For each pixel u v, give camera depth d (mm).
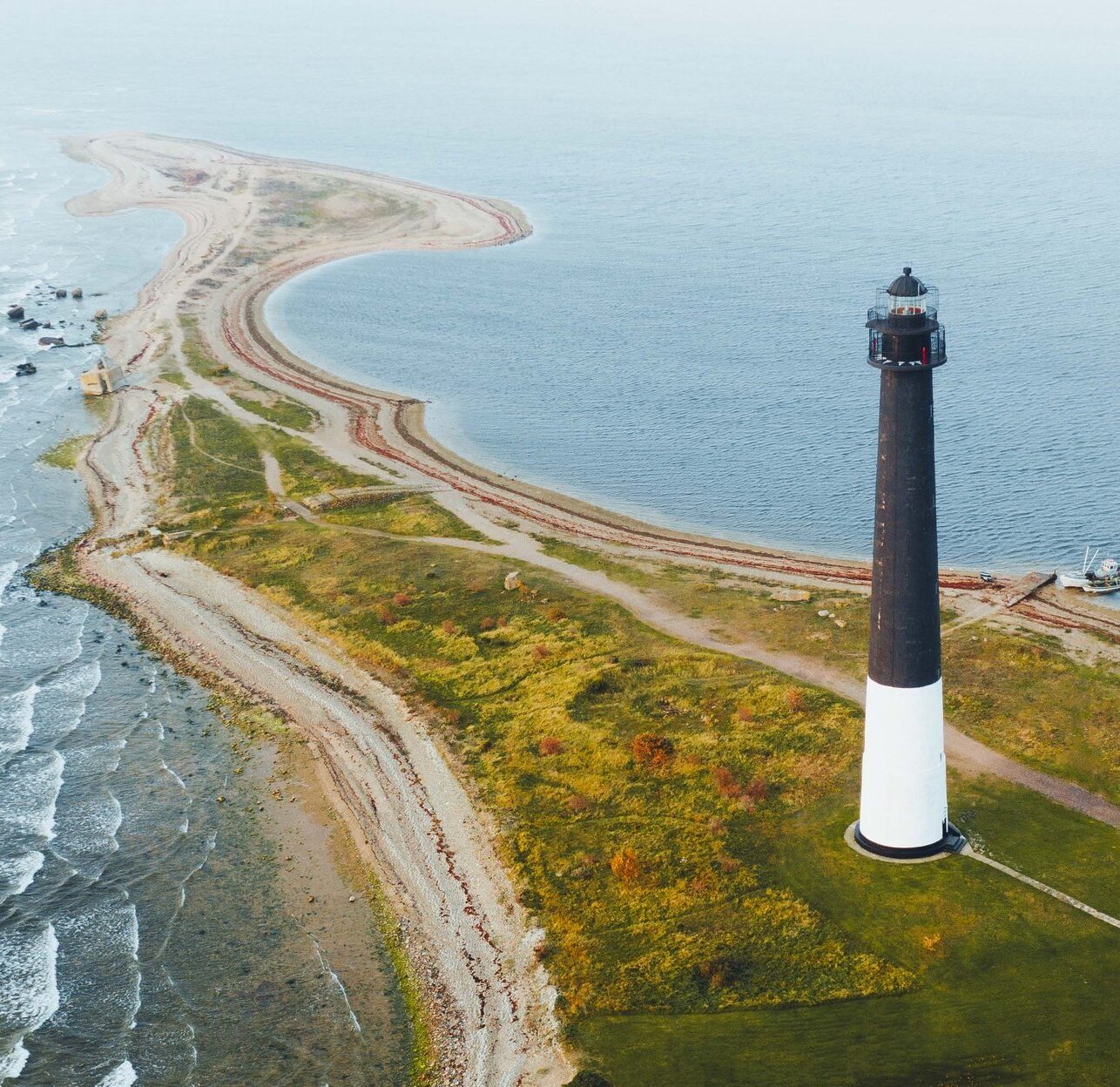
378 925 55812
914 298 47094
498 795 63438
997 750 64562
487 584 89062
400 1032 49875
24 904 58844
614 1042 47531
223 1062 49094
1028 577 90812
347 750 69500
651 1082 45594
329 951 54562
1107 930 51344
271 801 65625
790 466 122125
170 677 79500
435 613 84438
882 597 51750
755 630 80125
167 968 54344
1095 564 97938
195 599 89688
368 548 96688
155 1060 49406
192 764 69625
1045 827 58031
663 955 51531
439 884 57875
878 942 51438
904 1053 46125
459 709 72438
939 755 54438
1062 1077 44750
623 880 56031
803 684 72000
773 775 63062
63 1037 50812
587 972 51062
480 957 53094
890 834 55688
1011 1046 46188
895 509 49594
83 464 118812
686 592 87438
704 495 114688
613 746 66250
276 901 58031
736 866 56312
